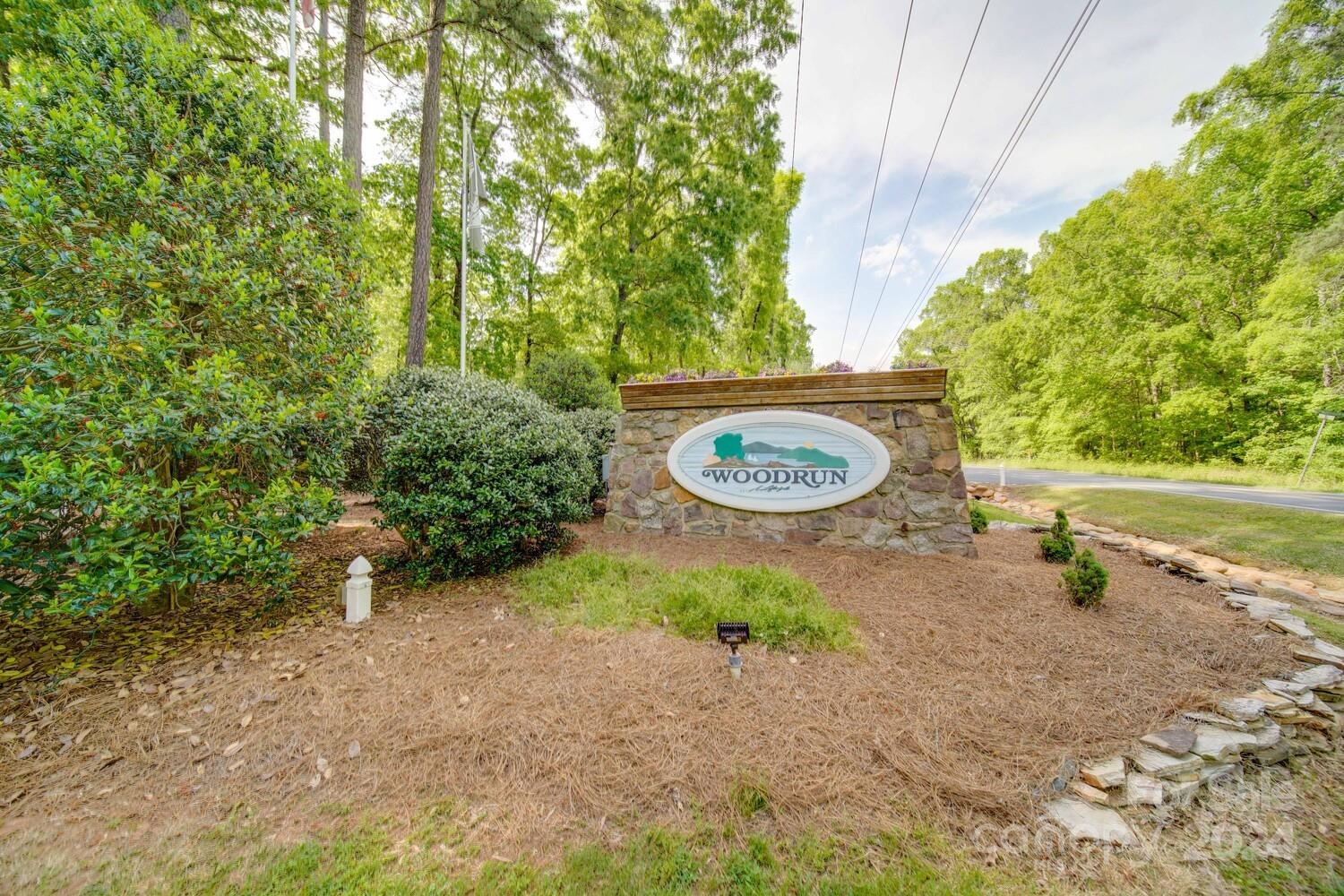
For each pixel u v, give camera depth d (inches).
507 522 158.4
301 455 135.7
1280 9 489.4
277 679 102.0
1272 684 104.1
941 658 110.7
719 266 561.9
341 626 126.6
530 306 607.5
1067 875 63.4
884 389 191.8
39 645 116.3
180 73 124.6
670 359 628.1
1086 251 726.5
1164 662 111.9
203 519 105.4
